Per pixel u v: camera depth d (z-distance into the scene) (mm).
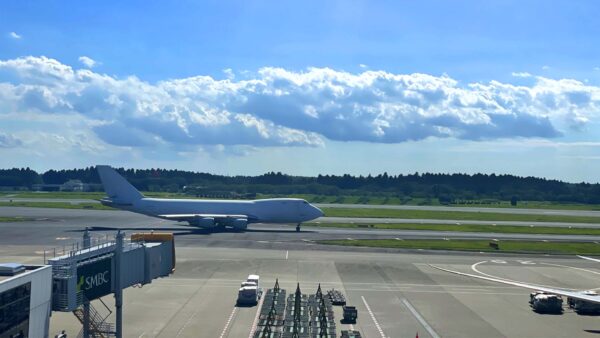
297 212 142500
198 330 54312
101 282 46344
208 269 83688
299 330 53969
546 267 95875
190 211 139875
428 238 131375
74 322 56438
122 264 49219
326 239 122875
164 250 57688
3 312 34344
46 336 40375
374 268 88875
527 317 63031
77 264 43688
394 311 63594
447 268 91375
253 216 141125
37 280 38625
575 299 66188
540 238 139750
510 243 125750
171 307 62406
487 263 98125
